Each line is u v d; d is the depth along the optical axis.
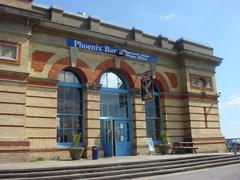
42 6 21.33
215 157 21.27
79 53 22.33
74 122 21.88
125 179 14.95
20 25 19.14
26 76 18.70
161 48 26.67
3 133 17.41
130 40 24.67
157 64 26.70
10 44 18.58
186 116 27.19
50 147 19.80
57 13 21.67
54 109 20.44
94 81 22.75
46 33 21.08
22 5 19.34
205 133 27.81
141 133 24.41
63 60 21.52
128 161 17.11
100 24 23.73
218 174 15.98
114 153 23.22
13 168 13.89
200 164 19.38
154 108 26.50
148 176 15.83
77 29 22.05
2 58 18.17
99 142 22.06
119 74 24.95
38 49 20.55
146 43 26.03
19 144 17.67
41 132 19.64
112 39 23.75
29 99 19.55
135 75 25.06
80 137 21.66
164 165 17.72
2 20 18.58
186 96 27.41
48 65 20.77
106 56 23.72
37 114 19.69
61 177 13.74
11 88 18.11
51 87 20.59
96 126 22.17
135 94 24.81
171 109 26.78
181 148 25.42
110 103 24.03
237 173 16.28
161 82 26.62
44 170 14.09
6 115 17.67
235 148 24.86
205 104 28.58
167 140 25.70
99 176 14.74
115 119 23.97
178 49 28.12
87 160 19.16
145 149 24.25
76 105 22.23
